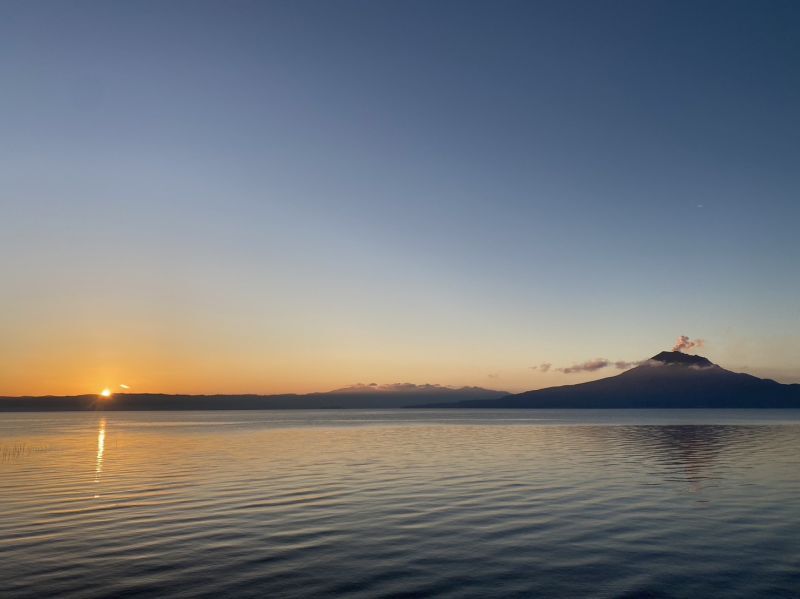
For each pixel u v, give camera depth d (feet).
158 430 408.67
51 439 291.38
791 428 398.42
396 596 52.37
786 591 53.83
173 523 81.15
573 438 283.59
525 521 82.48
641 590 54.13
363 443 250.37
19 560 62.54
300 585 55.16
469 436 305.94
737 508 91.86
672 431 357.41
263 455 189.57
